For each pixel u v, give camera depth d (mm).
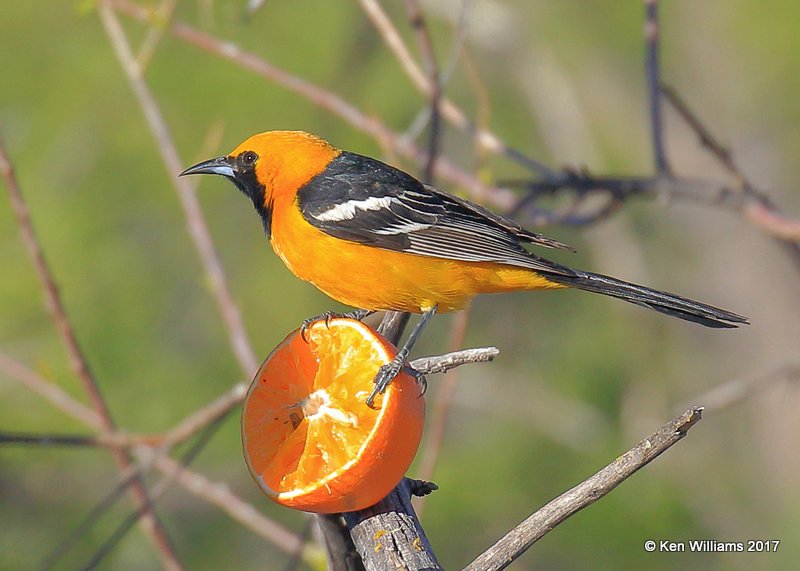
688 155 17906
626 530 12789
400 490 5781
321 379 5957
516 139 16312
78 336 13398
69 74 14992
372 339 5883
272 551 12922
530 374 15289
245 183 7902
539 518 4684
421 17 8797
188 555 12727
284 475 5602
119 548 12281
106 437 7441
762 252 17172
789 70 17844
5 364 8094
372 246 7344
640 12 17625
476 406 14656
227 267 14617
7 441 7105
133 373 13453
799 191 17719
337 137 14641
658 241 17547
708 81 18281
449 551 13109
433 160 8828
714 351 16906
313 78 14641
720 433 15875
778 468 15430
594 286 7406
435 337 15461
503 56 15883
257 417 5781
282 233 7578
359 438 5492
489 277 7453
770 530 14086
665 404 14312
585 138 15781
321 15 14820
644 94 17953
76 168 14695
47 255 13953
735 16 17875
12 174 7527
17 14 14992
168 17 8688
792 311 16953
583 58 17734
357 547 5496
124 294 13953
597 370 15039
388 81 15039
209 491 7707
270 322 14445
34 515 12367
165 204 14562
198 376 13641
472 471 13672
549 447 14125
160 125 8242
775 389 15711
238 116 14688
